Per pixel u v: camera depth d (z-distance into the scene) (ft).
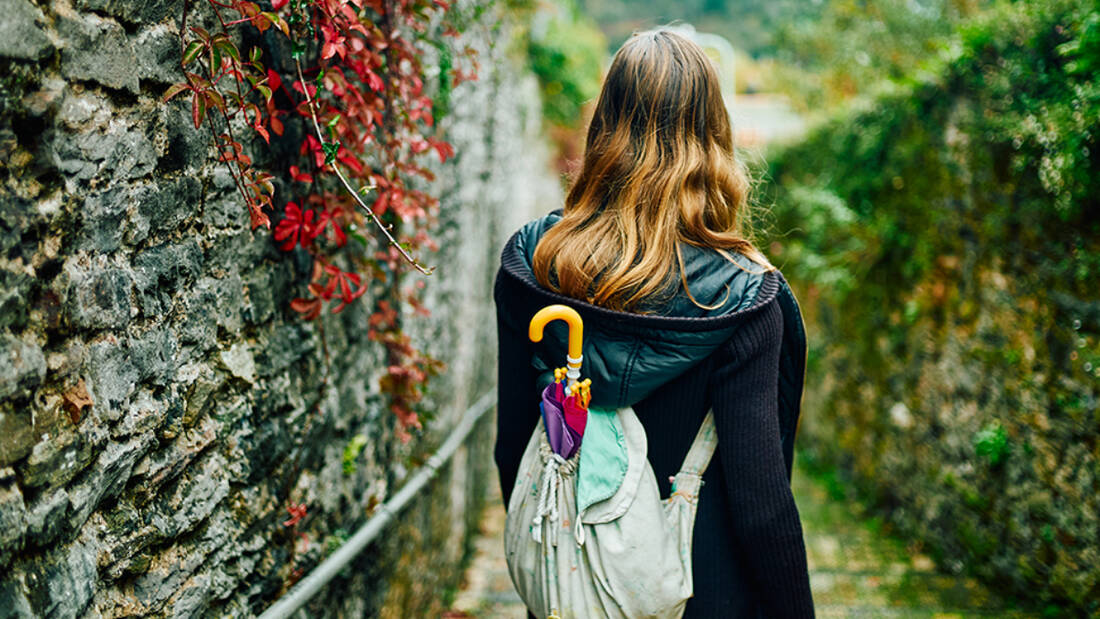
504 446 4.59
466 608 10.80
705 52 4.26
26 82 3.14
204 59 4.52
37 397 3.19
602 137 4.19
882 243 14.80
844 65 23.76
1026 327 10.25
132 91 3.91
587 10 55.88
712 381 3.89
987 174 11.14
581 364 3.92
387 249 7.73
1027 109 9.70
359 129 6.28
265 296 5.40
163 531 4.17
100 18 3.65
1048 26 9.21
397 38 6.44
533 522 4.05
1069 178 8.57
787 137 23.31
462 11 9.78
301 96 5.62
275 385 5.48
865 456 16.30
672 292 3.83
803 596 4.00
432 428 10.00
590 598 3.94
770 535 3.86
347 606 6.69
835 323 18.72
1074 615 9.27
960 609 10.42
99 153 3.65
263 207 5.29
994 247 11.05
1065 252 9.37
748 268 3.94
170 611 4.24
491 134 14.49
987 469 11.12
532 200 23.82
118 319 3.78
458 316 11.74
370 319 7.27
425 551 9.48
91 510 3.57
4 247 3.00
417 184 8.52
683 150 4.03
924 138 13.17
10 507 2.98
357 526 7.10
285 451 5.62
